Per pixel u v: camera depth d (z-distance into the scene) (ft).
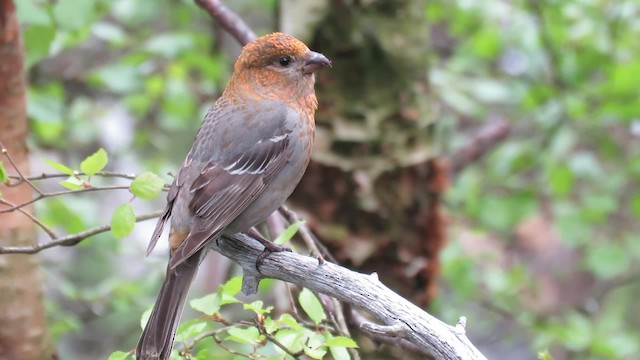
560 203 45.37
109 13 46.52
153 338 22.84
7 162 29.84
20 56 29.81
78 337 51.90
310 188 33.04
